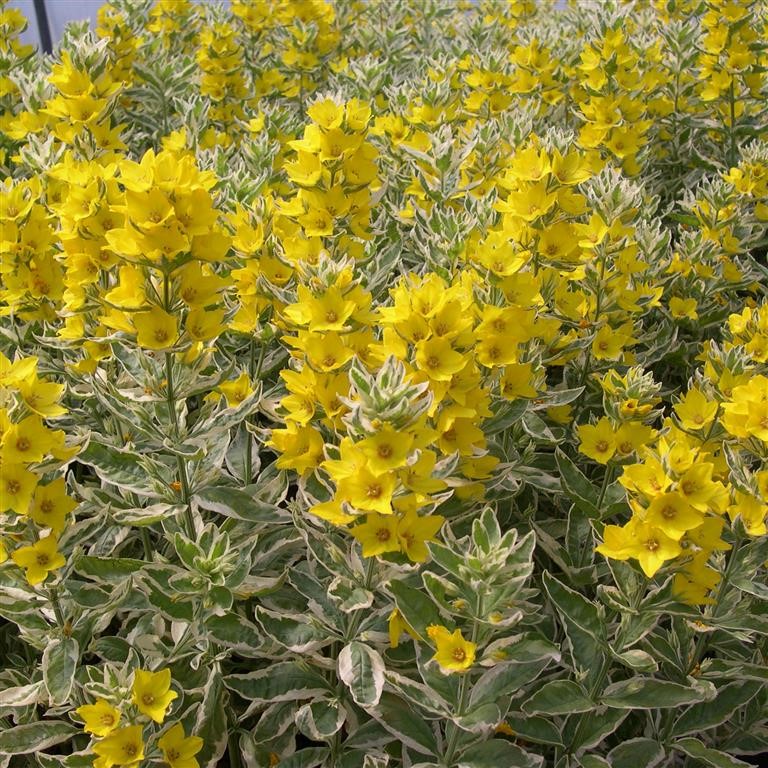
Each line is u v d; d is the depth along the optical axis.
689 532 0.50
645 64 1.09
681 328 0.92
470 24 1.47
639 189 0.75
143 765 0.52
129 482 0.56
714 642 0.61
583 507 0.65
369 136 1.01
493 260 0.57
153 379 0.55
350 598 0.52
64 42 1.14
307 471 0.56
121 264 0.56
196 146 0.85
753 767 0.57
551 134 0.80
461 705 0.51
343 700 0.59
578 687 0.56
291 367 0.67
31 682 0.61
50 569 0.51
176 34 1.38
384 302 0.71
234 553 0.55
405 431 0.47
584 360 0.75
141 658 0.60
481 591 0.47
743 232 0.94
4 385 0.49
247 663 0.66
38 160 0.74
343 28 1.39
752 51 1.07
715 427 0.57
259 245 0.64
